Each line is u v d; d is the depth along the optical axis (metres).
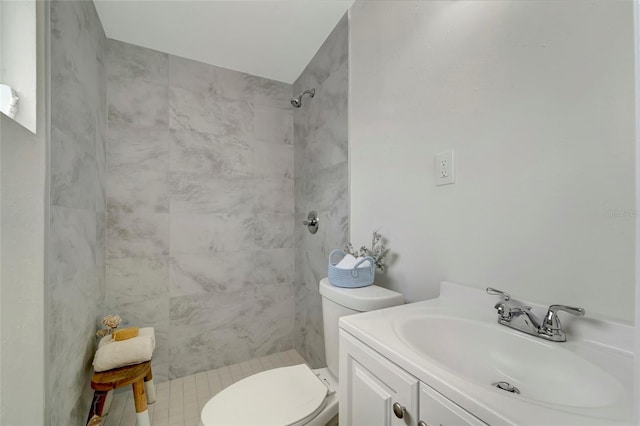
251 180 2.10
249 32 1.66
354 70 1.47
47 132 0.86
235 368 1.94
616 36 0.59
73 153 1.13
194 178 1.90
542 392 0.59
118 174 1.68
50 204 0.89
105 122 1.63
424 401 0.51
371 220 1.34
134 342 1.29
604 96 0.60
